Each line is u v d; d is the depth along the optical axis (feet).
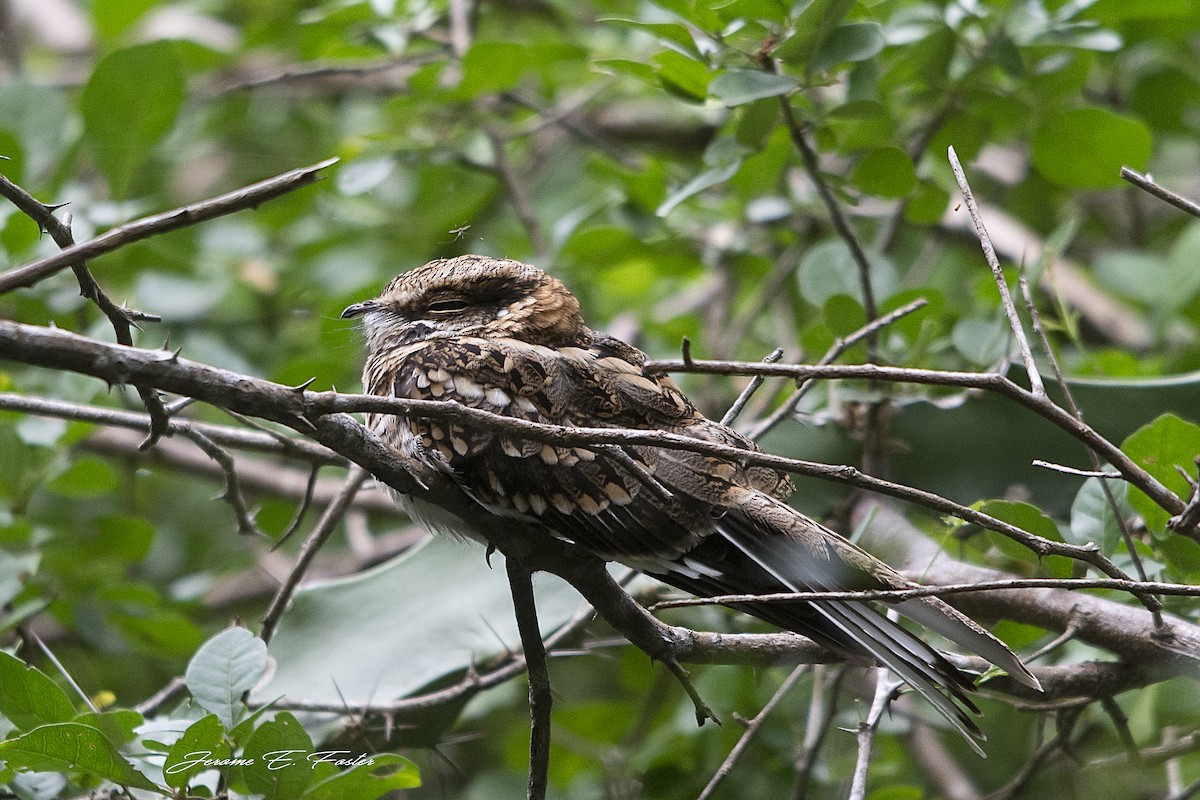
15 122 38.70
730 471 24.80
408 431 25.29
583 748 37.55
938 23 34.60
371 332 29.04
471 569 30.63
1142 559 26.45
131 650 36.94
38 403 23.57
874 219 44.04
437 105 43.70
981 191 50.55
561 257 42.09
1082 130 34.86
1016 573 29.73
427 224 45.96
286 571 43.47
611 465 24.56
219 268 45.24
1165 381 30.53
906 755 39.50
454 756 40.14
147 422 24.14
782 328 44.14
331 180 40.96
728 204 42.63
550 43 42.42
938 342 33.19
